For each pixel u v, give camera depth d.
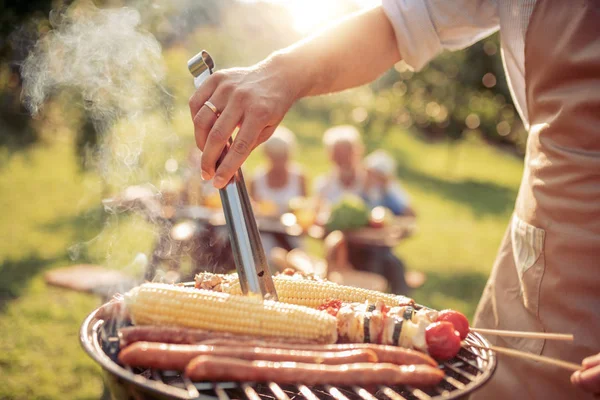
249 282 1.30
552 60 1.48
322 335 1.23
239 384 1.08
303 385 1.10
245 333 1.24
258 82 1.46
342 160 4.97
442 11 1.77
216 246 3.34
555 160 1.49
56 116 7.43
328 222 4.17
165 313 1.25
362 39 1.75
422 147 17.25
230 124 1.39
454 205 10.25
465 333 1.31
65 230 6.30
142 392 1.02
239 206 1.33
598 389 1.07
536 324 1.55
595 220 1.40
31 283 4.77
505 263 1.72
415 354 1.16
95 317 1.26
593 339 1.42
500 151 17.42
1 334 3.85
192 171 4.11
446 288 5.70
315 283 1.52
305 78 1.57
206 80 1.48
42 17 5.88
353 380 1.07
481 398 1.67
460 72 9.50
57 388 3.28
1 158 9.38
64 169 9.32
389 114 11.57
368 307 1.34
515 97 1.78
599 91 1.38
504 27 1.68
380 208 4.45
